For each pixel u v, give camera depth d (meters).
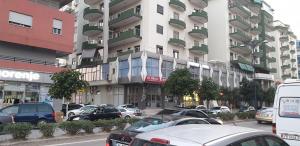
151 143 3.95
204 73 49.56
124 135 7.80
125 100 45.50
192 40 52.44
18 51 30.47
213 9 62.50
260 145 4.29
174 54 48.75
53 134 13.44
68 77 25.92
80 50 56.47
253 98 52.81
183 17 51.25
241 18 63.81
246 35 63.88
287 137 9.30
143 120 9.35
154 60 42.62
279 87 9.72
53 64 32.88
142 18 46.38
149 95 43.34
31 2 30.81
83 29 52.38
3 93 27.78
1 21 28.53
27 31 30.14
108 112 22.92
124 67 44.31
